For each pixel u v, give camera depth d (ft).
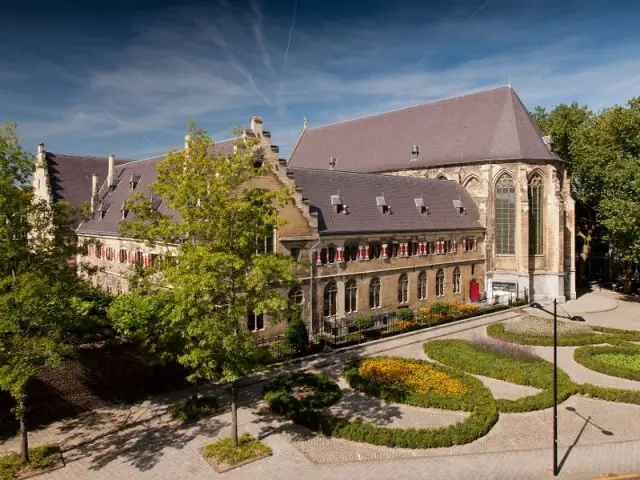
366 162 246.06
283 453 71.97
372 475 66.18
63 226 73.26
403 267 168.35
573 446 75.00
